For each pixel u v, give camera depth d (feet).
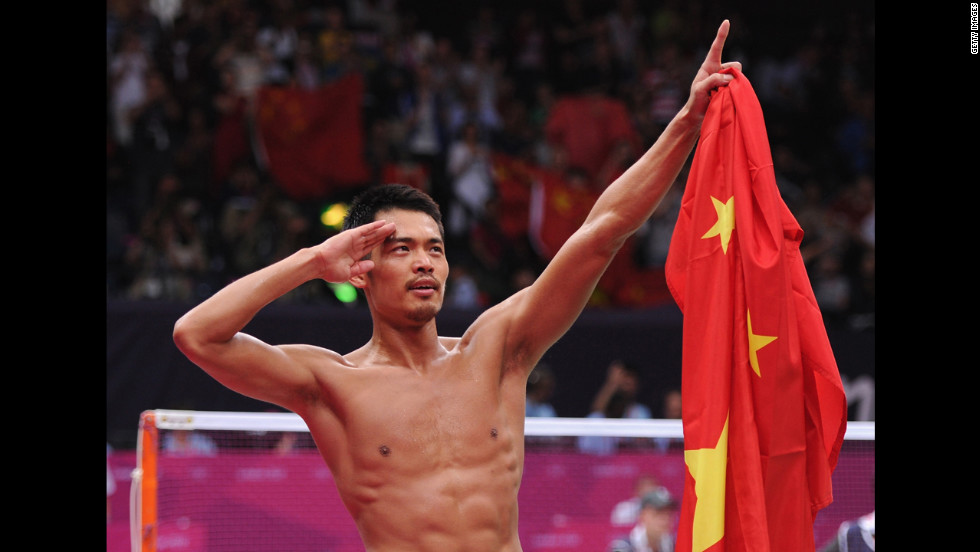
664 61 42.73
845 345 28.17
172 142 34.01
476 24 43.09
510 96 40.50
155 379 24.59
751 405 9.66
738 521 9.58
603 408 26.94
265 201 33.32
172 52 35.68
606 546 21.15
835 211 38.19
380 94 37.73
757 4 45.39
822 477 9.86
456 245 34.96
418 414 9.82
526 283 33.42
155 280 30.86
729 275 9.84
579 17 43.91
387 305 10.03
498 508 9.71
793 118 42.16
